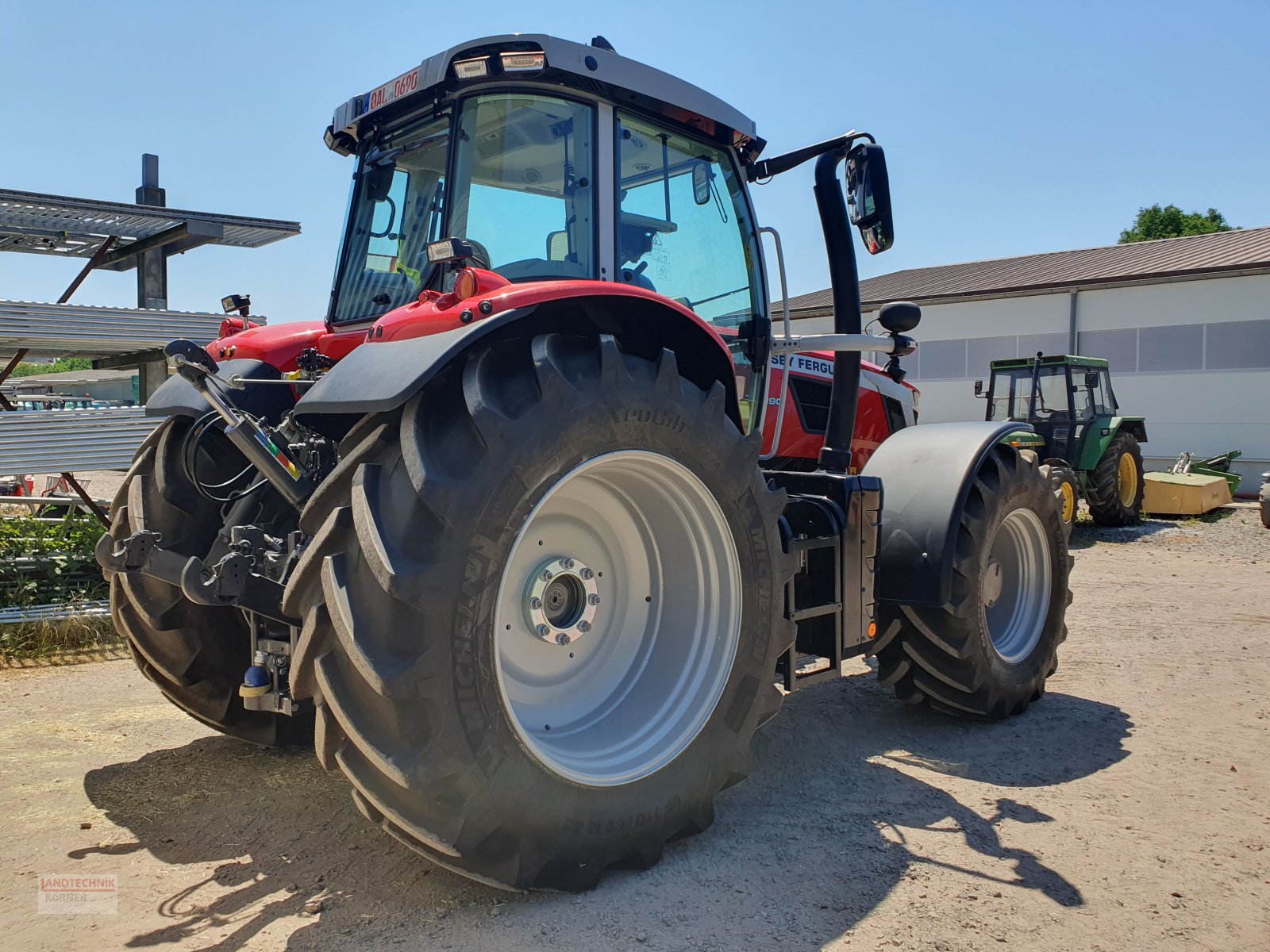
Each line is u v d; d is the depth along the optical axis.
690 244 3.43
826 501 3.35
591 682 2.78
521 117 2.96
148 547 2.67
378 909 2.31
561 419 2.31
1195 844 2.74
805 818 2.93
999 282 19.22
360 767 2.16
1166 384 16.92
